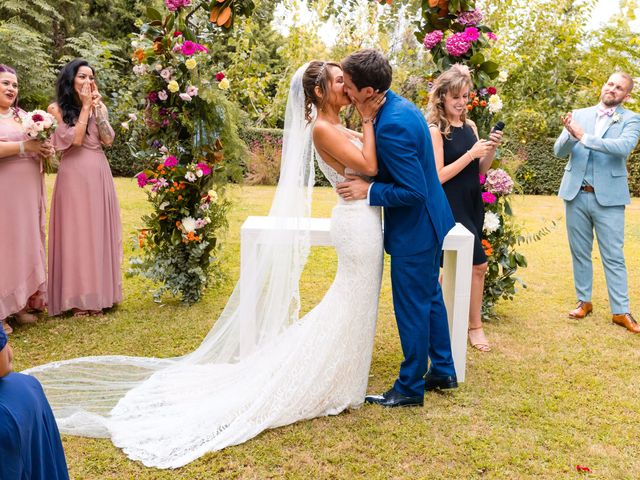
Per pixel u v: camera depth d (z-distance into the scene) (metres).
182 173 4.50
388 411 3.11
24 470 1.74
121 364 3.63
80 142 4.31
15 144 4.02
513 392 3.38
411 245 2.99
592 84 12.81
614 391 3.41
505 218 4.73
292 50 10.64
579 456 2.72
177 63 4.33
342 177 3.11
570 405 3.22
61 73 4.36
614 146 4.35
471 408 3.17
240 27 6.80
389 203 2.92
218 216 4.87
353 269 3.04
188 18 4.43
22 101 14.71
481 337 4.13
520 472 2.59
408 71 9.11
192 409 2.99
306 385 2.98
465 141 3.79
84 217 4.40
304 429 2.91
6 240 4.07
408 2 4.50
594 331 4.46
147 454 2.65
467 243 3.36
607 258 4.58
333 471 2.56
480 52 4.30
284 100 10.81
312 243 3.43
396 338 4.25
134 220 8.07
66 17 16.64
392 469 2.58
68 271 4.42
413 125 2.88
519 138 12.96
